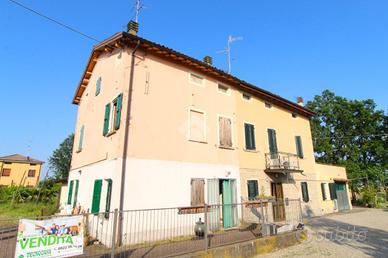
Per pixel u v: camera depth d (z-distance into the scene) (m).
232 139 13.31
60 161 45.19
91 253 7.10
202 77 12.88
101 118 11.65
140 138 9.70
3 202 22.77
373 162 33.44
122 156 9.05
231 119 13.62
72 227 5.75
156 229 9.13
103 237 8.69
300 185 17.06
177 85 11.60
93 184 10.90
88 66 14.39
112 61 11.73
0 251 5.59
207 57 16.08
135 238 8.52
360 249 8.48
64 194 17.36
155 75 10.93
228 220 11.59
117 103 10.05
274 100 16.86
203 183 11.20
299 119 19.06
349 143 33.25
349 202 22.72
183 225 9.93
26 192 23.86
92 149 11.98
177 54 11.34
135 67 10.40
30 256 5.05
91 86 14.42
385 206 26.11
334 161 34.34
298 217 10.99
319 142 34.06
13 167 43.62
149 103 10.36
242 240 8.23
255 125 15.05
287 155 16.48
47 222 5.39
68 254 5.59
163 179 9.89
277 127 16.64
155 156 9.91
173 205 9.88
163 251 7.18
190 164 10.99
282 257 7.68
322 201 18.89
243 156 13.62
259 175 14.21
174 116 11.04
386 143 32.19
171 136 10.67
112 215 8.38
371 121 32.56
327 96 35.34
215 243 7.99
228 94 13.98
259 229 10.41
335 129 34.59
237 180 12.82
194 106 12.00
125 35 9.93
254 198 12.84
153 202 9.36
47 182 25.69
